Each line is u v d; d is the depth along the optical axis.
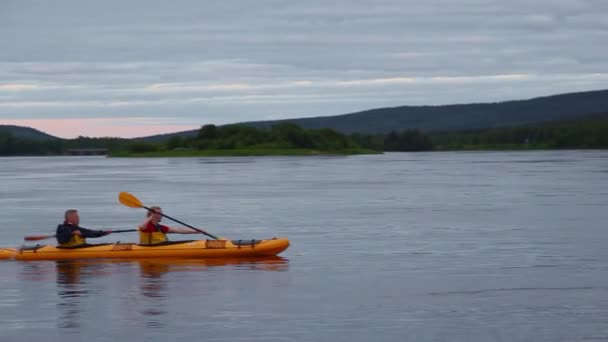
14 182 59.66
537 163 95.38
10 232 27.19
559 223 27.56
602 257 20.14
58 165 110.50
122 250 19.78
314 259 19.97
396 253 21.05
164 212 32.97
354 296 15.73
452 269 18.61
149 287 16.59
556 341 12.85
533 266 18.92
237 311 14.59
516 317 14.15
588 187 46.69
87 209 35.34
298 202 37.66
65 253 19.75
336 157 145.88
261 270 18.42
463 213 31.45
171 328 13.57
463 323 13.81
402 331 13.39
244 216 31.12
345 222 28.62
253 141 166.88
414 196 41.00
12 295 15.96
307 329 13.49
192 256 19.83
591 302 15.16
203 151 160.00
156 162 118.56
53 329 13.58
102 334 13.29
